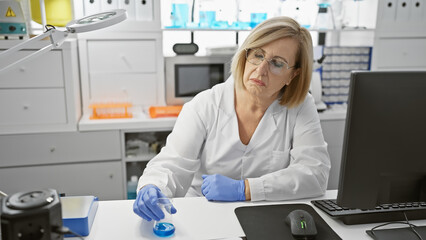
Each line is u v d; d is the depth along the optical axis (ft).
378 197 2.80
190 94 8.36
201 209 3.48
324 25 8.75
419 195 2.81
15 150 7.06
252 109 4.52
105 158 7.36
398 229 3.08
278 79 4.16
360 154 2.70
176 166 4.18
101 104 7.71
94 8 7.45
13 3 6.80
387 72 2.58
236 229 3.12
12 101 6.88
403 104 2.61
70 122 7.11
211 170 4.57
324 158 4.22
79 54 7.57
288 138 4.48
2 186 7.09
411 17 8.76
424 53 9.02
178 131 4.47
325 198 3.88
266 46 4.09
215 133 4.53
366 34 8.89
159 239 2.94
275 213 3.41
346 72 8.77
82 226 2.94
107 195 7.53
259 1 8.21
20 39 6.91
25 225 2.19
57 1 7.23
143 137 8.27
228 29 8.09
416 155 2.71
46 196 2.35
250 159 4.47
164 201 3.20
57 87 6.97
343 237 3.00
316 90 8.23
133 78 7.91
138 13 7.64
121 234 3.01
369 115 2.62
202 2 8.04
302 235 2.92
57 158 7.19
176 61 8.12
